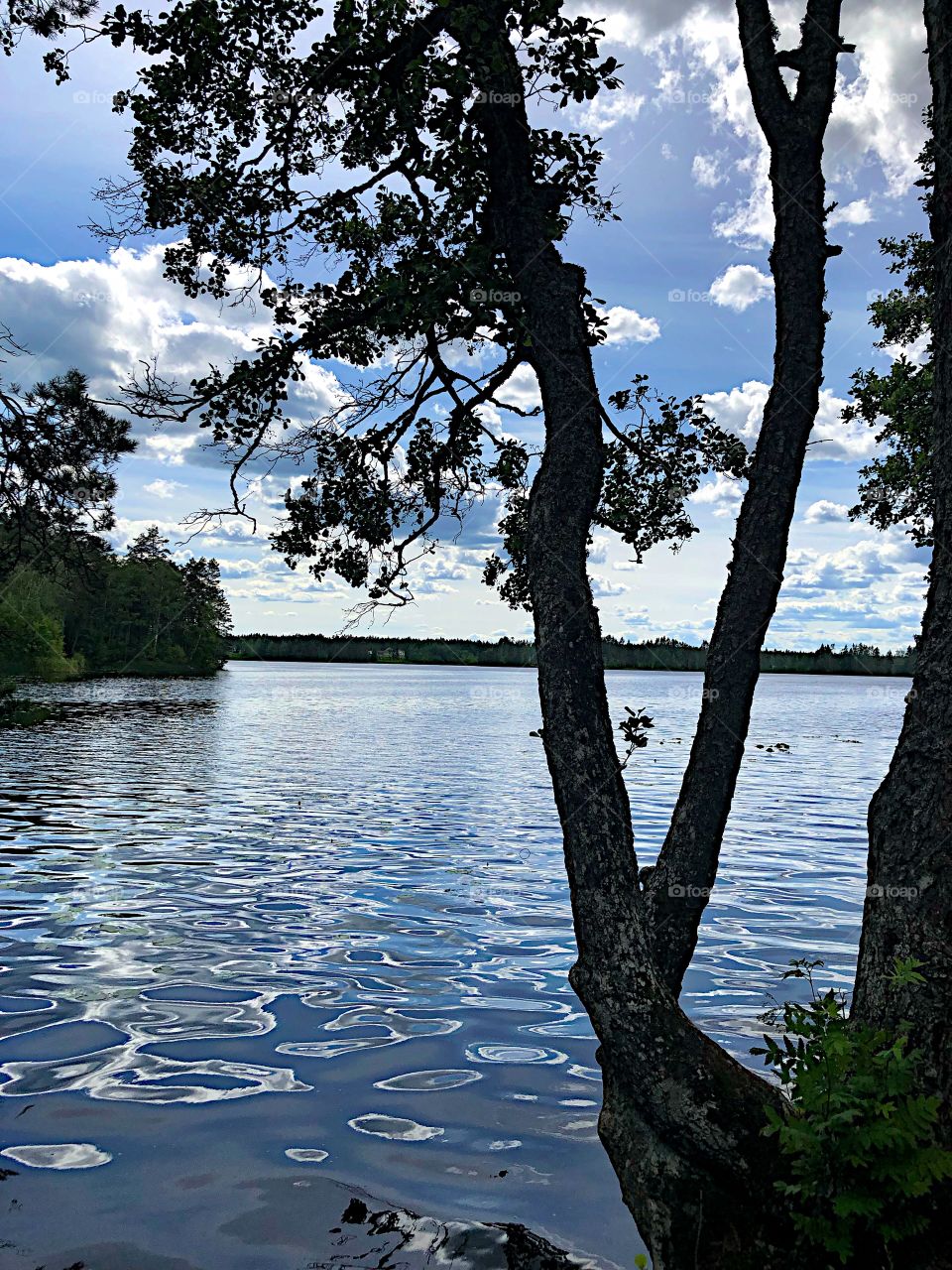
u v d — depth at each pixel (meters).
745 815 19.42
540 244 4.35
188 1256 4.07
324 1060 6.44
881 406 22.94
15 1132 5.29
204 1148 5.13
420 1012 7.45
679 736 39.53
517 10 4.65
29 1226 4.29
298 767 27.75
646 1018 3.46
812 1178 3.14
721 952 9.09
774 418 3.99
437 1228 4.35
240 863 13.29
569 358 4.18
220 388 5.81
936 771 3.50
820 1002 3.96
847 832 17.20
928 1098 3.04
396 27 4.99
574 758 3.75
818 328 4.00
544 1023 7.25
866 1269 3.12
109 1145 5.15
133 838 15.23
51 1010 7.30
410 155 5.32
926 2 3.86
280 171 6.18
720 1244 3.24
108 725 43.59
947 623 3.58
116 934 9.55
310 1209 4.49
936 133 3.81
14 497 21.02
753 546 3.97
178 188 6.16
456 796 21.45
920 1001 3.36
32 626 78.19
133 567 102.31
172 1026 7.02
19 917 10.18
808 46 4.07
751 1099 3.36
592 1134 5.39
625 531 6.33
